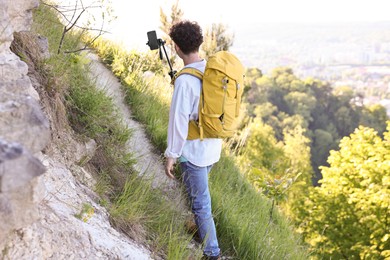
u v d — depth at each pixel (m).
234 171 6.45
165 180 4.54
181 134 3.43
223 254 4.27
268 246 4.55
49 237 2.45
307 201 18.20
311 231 17.14
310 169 41.88
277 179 5.10
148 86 6.07
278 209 7.12
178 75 3.48
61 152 3.41
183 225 3.94
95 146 3.81
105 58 5.89
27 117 2.03
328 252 15.98
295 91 102.94
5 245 2.15
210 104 3.39
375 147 18.73
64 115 3.59
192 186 3.71
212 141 3.62
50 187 2.92
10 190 1.77
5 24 2.57
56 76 3.63
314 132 88.75
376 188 16.25
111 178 3.88
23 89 2.44
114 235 3.12
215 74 3.37
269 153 38.41
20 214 1.98
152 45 4.00
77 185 3.27
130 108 5.40
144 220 3.62
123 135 4.32
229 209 4.62
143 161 4.62
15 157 1.69
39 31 4.06
